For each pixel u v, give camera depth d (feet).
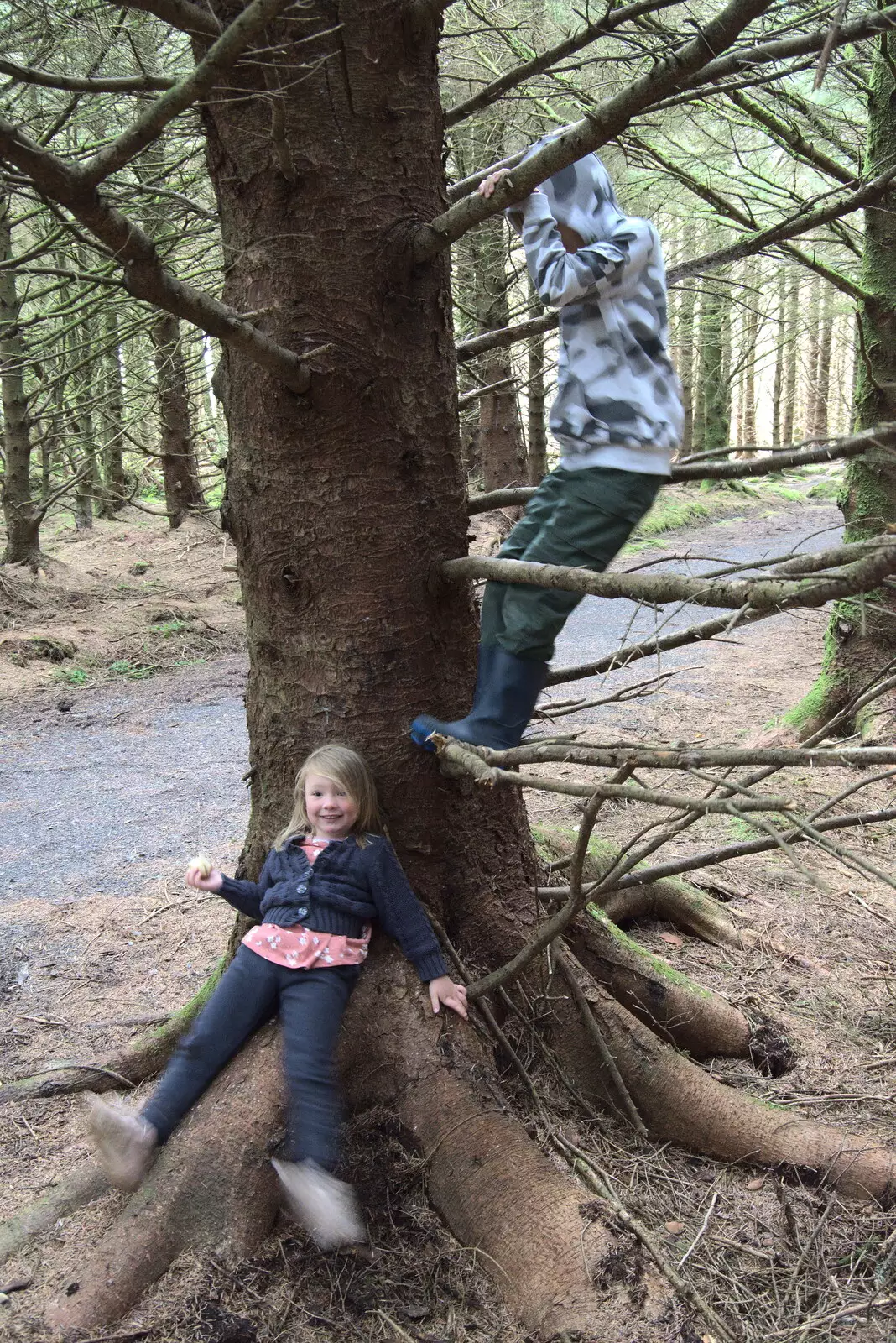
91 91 6.71
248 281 7.47
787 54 6.23
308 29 6.92
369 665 7.95
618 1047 8.89
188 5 5.95
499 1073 8.36
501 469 36.32
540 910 9.21
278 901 7.67
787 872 13.87
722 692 23.47
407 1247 7.13
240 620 33.86
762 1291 7.11
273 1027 7.75
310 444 7.55
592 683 25.04
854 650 18.65
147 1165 7.32
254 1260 7.01
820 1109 9.16
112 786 18.89
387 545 7.78
